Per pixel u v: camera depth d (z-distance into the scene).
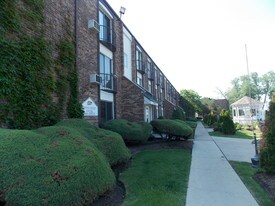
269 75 83.19
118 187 6.67
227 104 82.06
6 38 7.08
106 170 5.12
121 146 8.22
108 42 16.23
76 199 4.21
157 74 36.38
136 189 6.51
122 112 18.44
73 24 11.42
